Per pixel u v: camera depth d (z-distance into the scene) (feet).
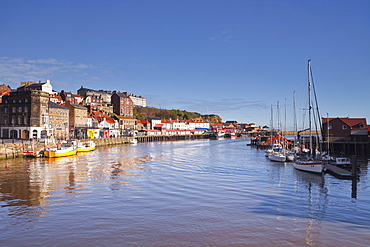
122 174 132.87
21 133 260.83
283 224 66.49
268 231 62.18
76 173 134.21
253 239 57.93
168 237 58.59
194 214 73.26
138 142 453.99
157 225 65.31
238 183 113.09
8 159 188.14
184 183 112.16
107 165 163.94
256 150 298.15
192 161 190.80
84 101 468.75
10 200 85.76
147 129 556.92
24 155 197.98
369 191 100.89
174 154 242.78
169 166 163.02
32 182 112.47
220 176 129.39
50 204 81.76
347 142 231.30
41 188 101.91
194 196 91.40
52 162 174.70
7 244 55.67
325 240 57.67
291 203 84.38
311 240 57.67
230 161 192.34
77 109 352.69
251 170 149.48
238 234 60.39
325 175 133.90
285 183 114.11
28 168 149.18
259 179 122.52
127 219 69.31
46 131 270.46
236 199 88.07
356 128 240.94
